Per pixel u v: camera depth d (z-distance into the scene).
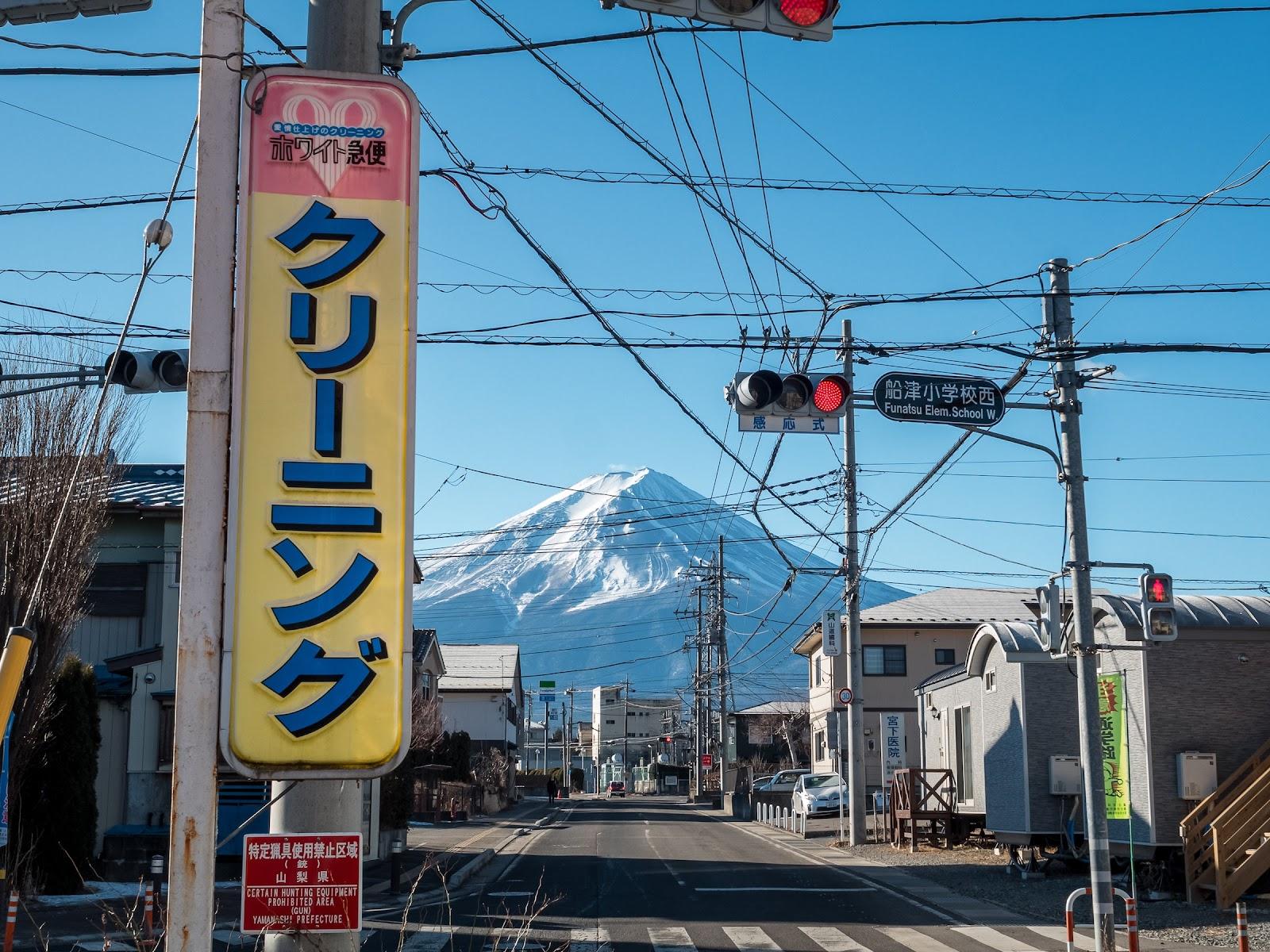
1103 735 17.25
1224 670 20.23
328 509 6.51
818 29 7.83
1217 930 15.82
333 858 6.18
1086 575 15.09
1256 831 17.72
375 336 6.73
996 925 16.56
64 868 19.86
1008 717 24.45
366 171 6.90
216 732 5.73
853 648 31.27
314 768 6.27
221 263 5.99
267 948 6.32
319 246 6.78
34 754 19.61
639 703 155.50
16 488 17.58
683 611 85.19
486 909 18.14
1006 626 24.80
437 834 38.22
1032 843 23.17
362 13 7.73
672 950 14.42
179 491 26.33
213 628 5.79
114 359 8.09
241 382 6.57
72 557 17.84
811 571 30.64
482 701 75.69
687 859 27.27
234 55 6.14
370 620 6.45
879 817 41.75
